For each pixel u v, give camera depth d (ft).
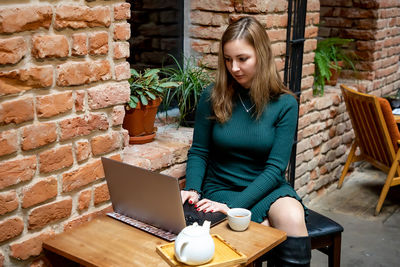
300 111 10.24
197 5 8.85
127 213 5.68
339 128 12.61
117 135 6.04
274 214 6.13
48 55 5.00
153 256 4.77
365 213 11.07
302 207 6.41
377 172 13.67
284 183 6.79
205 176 7.23
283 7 8.77
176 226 5.14
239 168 6.75
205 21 8.84
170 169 7.21
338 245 6.89
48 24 4.96
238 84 6.86
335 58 12.72
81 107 5.49
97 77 5.56
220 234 5.29
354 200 11.80
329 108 11.86
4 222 4.99
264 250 4.99
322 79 11.55
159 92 7.51
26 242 5.22
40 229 5.36
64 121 5.33
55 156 5.32
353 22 13.67
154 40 8.84
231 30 6.36
